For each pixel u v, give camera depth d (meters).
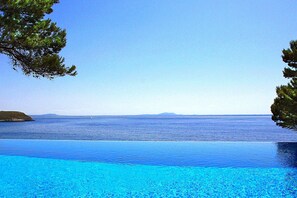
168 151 14.94
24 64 10.87
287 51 15.60
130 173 10.35
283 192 7.99
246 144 17.12
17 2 9.25
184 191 8.23
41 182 9.16
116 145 16.95
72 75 11.30
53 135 40.47
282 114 17.64
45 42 10.41
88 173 10.35
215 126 73.75
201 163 11.94
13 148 15.96
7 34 9.72
